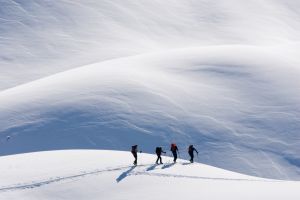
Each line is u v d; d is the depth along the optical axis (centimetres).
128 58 7594
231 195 2017
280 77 6469
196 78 6488
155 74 6562
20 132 5422
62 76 6919
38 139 5322
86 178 2347
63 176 2373
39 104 5894
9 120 5644
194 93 6103
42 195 2216
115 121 5469
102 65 7175
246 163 5031
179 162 2783
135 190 2208
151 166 2584
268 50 7669
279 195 1978
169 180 2348
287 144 5319
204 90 6191
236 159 5069
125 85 6131
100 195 2188
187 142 5281
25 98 6097
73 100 5878
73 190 2242
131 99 5850
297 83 6353
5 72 10069
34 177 2375
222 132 5450
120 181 2316
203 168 2680
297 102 5962
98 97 5881
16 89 6744
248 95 6125
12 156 2742
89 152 2766
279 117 5722
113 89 6044
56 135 5347
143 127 5394
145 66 6900
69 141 5253
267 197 1956
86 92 6028
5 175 2411
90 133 5319
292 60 7169
